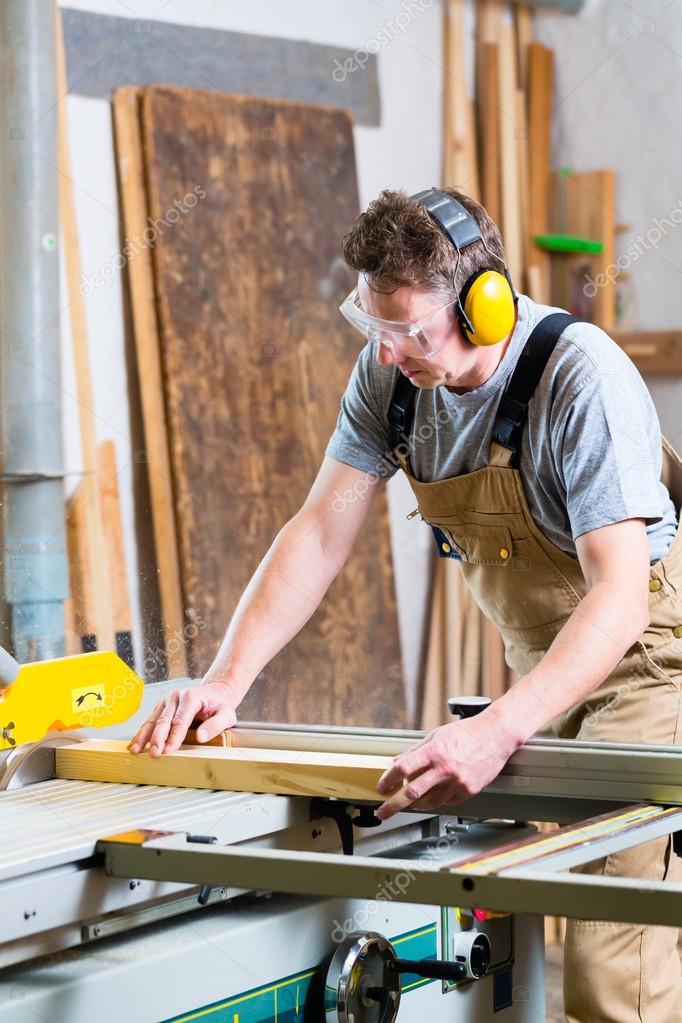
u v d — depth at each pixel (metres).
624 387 1.73
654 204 4.71
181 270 3.95
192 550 3.92
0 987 1.25
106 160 3.79
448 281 1.64
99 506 3.75
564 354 1.74
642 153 4.70
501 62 4.64
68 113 3.67
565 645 1.60
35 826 1.42
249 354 4.12
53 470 3.36
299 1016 1.48
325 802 1.59
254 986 1.43
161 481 3.89
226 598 4.00
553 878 1.13
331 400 4.35
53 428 3.38
